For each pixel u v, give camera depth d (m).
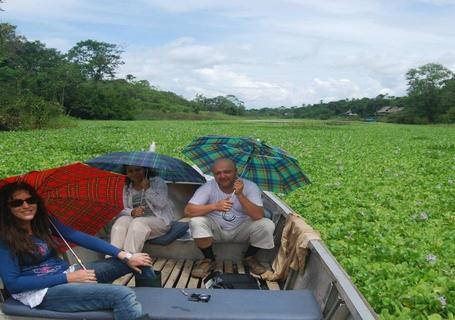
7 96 35.97
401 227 8.82
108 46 97.50
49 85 67.25
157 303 3.82
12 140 24.78
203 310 3.72
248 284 4.68
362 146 26.92
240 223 5.60
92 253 5.39
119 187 4.29
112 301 3.66
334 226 8.73
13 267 3.69
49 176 4.02
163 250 5.82
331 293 3.87
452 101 89.88
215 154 6.24
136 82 109.12
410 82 92.75
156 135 31.98
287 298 3.96
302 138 33.66
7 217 3.71
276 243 5.90
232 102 121.69
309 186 12.84
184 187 6.99
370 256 7.15
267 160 6.07
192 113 94.31
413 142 31.02
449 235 8.30
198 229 5.40
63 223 4.29
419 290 5.71
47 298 3.71
